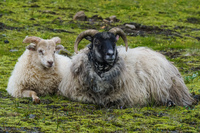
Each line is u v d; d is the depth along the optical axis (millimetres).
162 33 28391
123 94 10336
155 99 10688
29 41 11148
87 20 30656
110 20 31406
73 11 33750
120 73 10133
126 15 34281
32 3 34875
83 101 10484
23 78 10961
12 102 10125
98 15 33094
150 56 11328
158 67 10992
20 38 22516
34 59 11086
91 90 10250
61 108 9664
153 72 10836
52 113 9086
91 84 10070
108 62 9633
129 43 23859
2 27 24797
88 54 10227
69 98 10828
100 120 8578
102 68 9945
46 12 31641
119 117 9039
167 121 8812
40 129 7785
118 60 10141
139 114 9352
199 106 10508
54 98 10930
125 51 11164
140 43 24125
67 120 8578
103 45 9719
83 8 35344
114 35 10266
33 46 11047
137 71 10766
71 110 9523
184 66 17297
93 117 8930
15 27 25266
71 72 10648
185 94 11172
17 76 11109
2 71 14859
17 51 19297
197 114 9477
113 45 9938
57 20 29047
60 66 11773
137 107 10188
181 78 11688
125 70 10352
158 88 10664
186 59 19094
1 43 20844
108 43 9734
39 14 30422
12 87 11219
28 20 28000
